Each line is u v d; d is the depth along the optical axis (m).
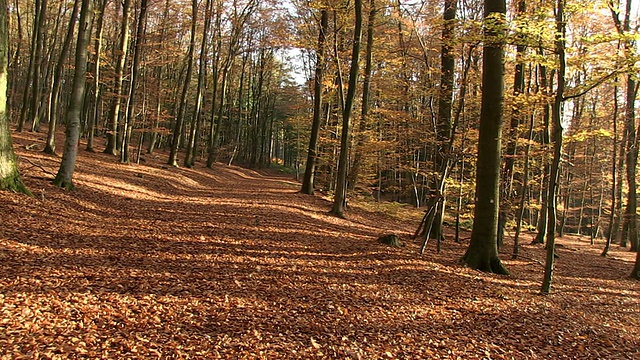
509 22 8.20
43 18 21.98
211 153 30.55
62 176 10.96
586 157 27.77
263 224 11.66
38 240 7.12
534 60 9.40
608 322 7.79
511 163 15.25
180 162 28.84
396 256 10.25
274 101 49.28
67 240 7.55
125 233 8.84
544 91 13.04
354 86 15.27
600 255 18.34
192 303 5.70
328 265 8.76
